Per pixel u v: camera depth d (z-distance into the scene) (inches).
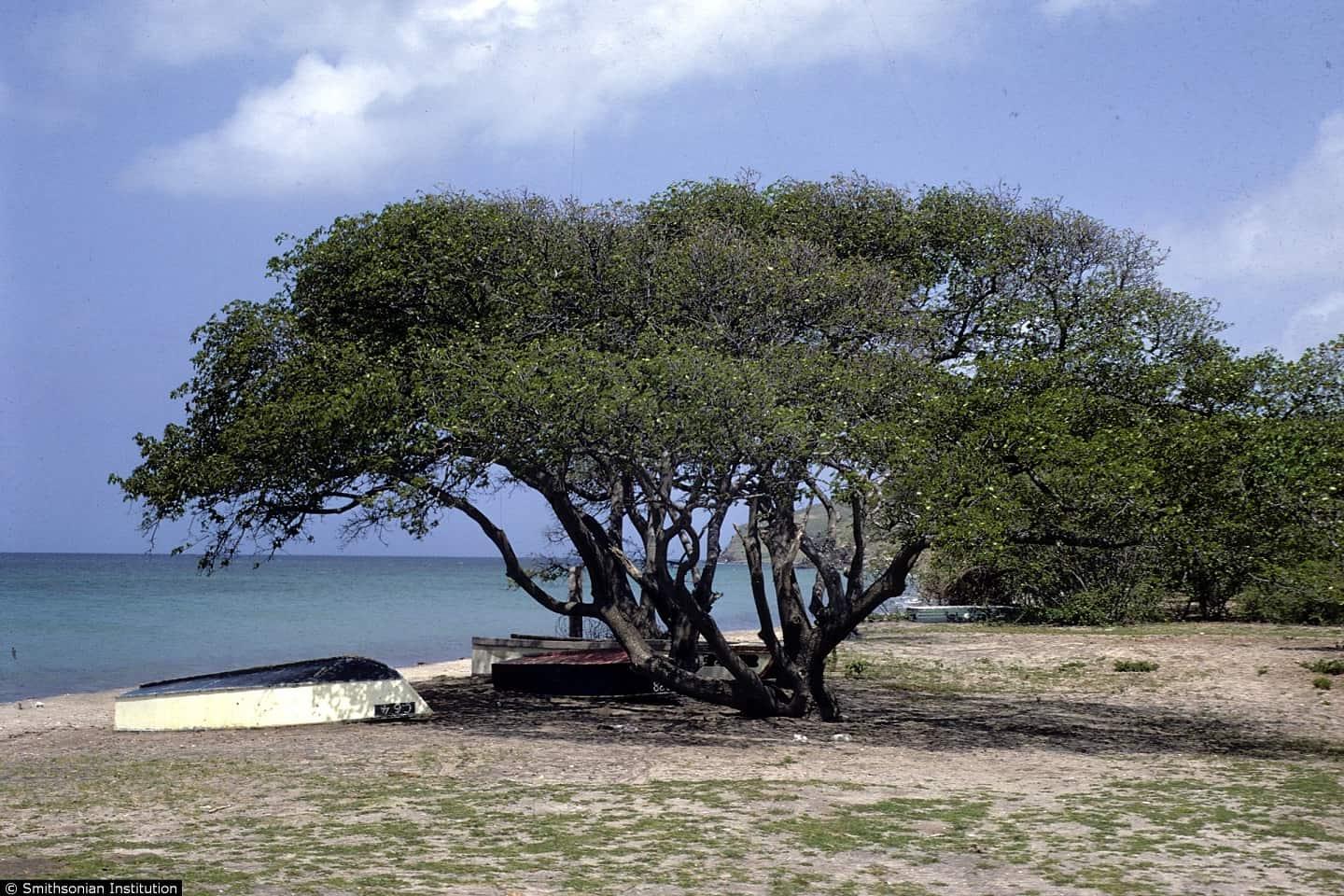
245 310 793.6
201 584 4220.0
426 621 2361.0
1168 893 359.3
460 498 759.7
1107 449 651.5
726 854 399.9
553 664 975.0
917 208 990.4
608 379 689.6
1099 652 1198.9
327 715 788.6
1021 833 445.7
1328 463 615.8
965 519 614.9
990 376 699.4
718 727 777.6
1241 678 1016.2
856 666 1130.0
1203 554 650.2
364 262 804.0
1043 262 991.0
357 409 707.4
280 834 422.3
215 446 786.8
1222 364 725.9
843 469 699.4
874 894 352.2
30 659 1512.1
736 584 4653.1
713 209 954.7
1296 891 363.9
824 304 799.7
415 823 445.1
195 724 772.0
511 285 795.4
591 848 405.1
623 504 823.7
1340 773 606.9
